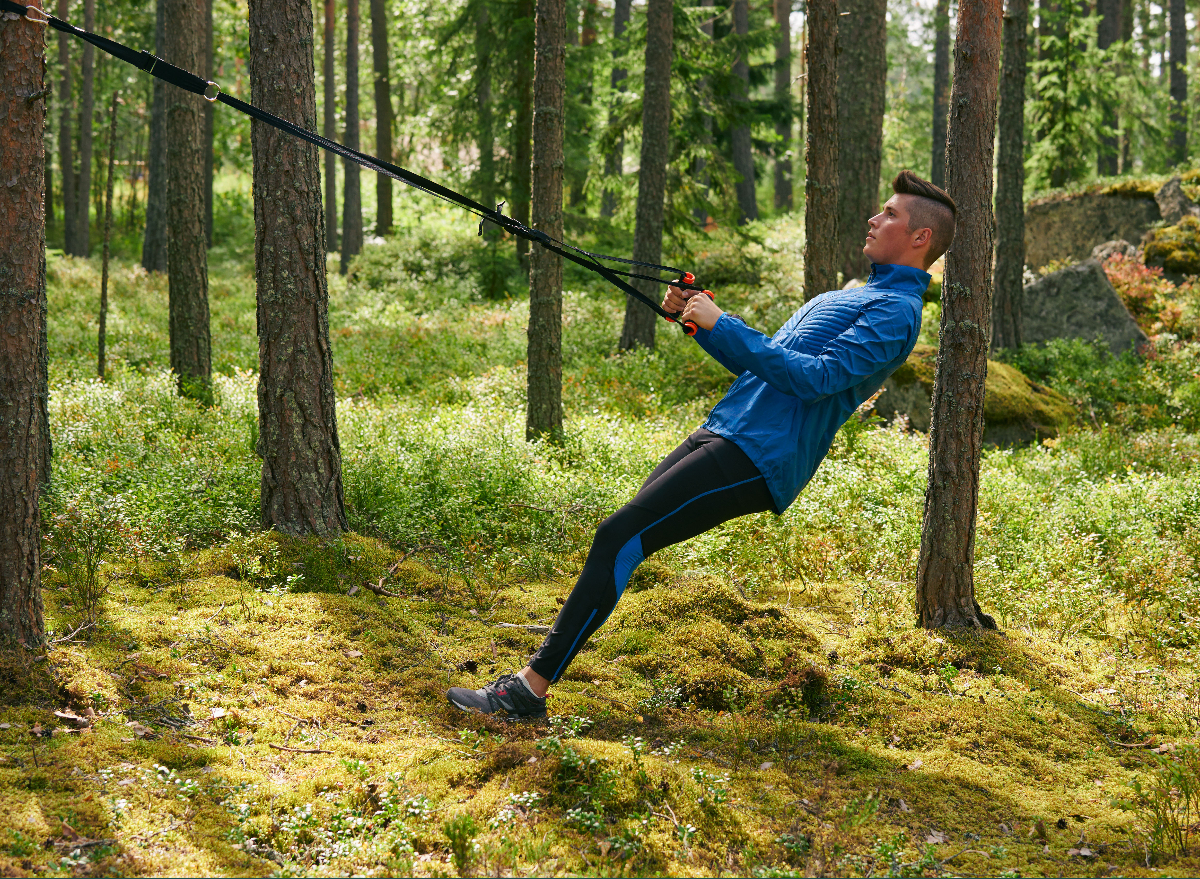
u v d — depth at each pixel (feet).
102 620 13.14
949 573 15.53
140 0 90.12
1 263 10.79
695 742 11.62
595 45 65.10
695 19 54.85
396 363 41.16
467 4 65.36
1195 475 24.77
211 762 10.02
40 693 10.72
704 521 10.34
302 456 17.43
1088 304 41.37
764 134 87.81
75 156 105.81
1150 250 49.21
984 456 28.73
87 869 7.89
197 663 12.25
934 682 13.85
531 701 11.16
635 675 13.34
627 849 8.94
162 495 17.83
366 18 117.91
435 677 12.79
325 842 8.85
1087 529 21.50
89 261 73.72
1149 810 10.57
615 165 60.70
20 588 11.21
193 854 8.35
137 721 10.64
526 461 23.67
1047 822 10.32
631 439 27.45
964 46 15.29
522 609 15.79
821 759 11.33
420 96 118.21
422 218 93.66
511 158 65.00
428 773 10.04
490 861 8.63
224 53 108.47
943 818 10.24
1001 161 40.55
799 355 9.65
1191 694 13.88
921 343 34.30
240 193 108.58
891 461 25.86
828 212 26.23
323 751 10.53
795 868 8.99
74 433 22.93
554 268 26.96
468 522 19.27
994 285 41.27
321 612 14.24
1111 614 17.24
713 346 9.70
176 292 31.58
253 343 44.93
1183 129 80.38
